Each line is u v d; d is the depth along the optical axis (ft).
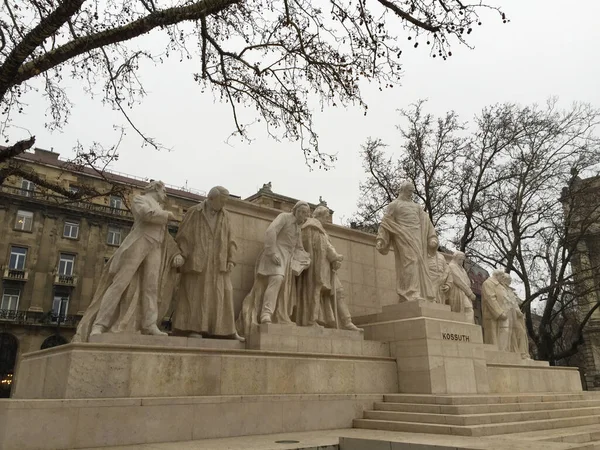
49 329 107.34
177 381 23.81
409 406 28.76
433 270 45.21
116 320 25.57
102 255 115.14
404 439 22.17
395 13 29.66
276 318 31.68
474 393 33.76
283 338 30.25
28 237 108.88
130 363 22.67
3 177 35.37
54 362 23.12
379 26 31.58
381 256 46.62
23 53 24.21
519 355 45.98
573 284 68.64
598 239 74.90
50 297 109.09
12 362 104.27
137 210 26.84
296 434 25.09
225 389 25.31
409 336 33.58
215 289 29.71
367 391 31.48
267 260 32.32
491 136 71.26
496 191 72.64
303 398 27.20
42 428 18.99
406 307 35.42
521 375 41.96
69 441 19.44
